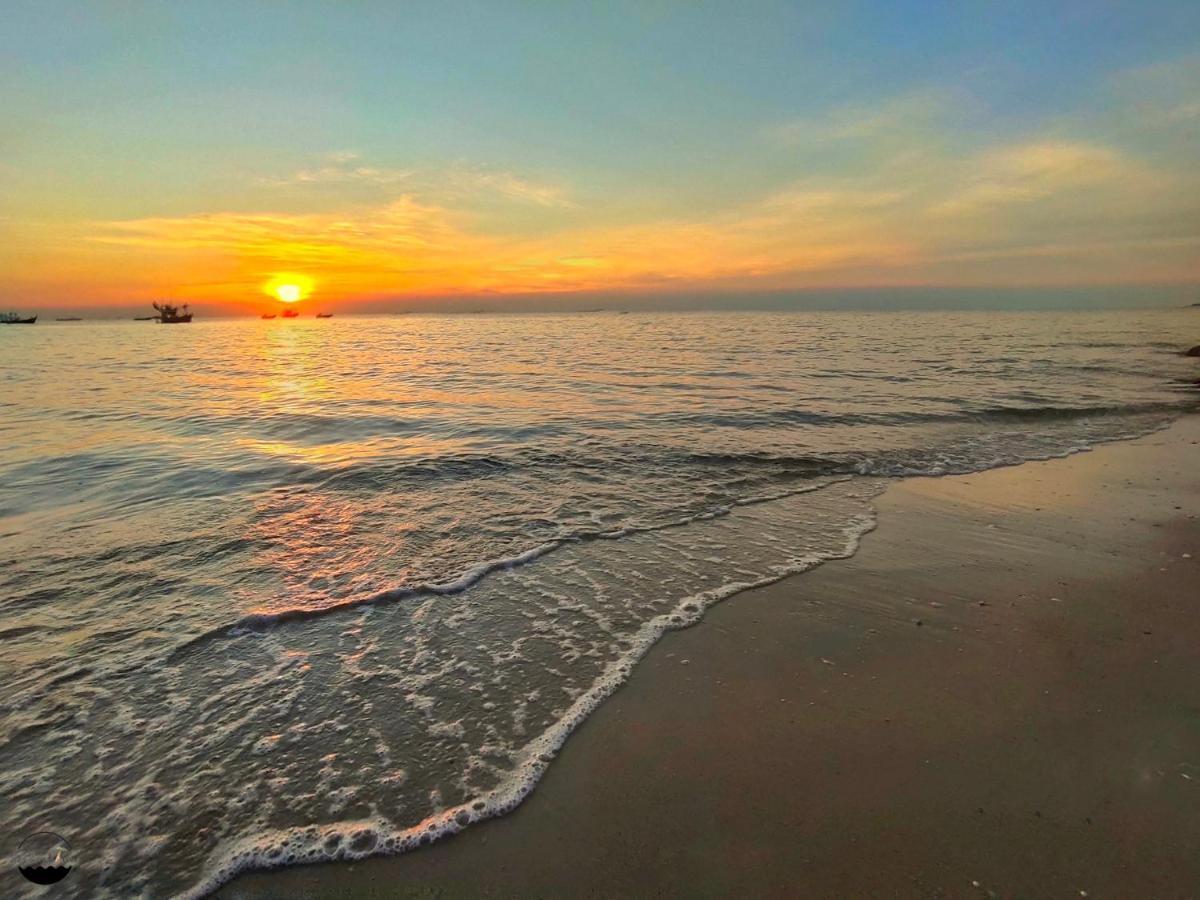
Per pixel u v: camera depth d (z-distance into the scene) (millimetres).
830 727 3395
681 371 23438
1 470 8875
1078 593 5043
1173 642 4242
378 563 5715
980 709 3531
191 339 53094
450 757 3197
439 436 11430
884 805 2826
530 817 2797
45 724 3422
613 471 9039
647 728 3412
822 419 13125
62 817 2791
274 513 7082
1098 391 17500
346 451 10141
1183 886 2389
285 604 4891
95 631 4441
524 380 20844
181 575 5402
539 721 3484
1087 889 2391
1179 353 30953
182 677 3904
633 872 2510
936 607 4836
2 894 2412
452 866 2551
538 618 4707
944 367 24297
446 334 59500
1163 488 8180
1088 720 3410
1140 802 2805
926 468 9297
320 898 2414
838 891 2406
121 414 13773
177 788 2977
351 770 3105
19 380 21016
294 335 59812
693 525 6832
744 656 4148
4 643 4254
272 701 3670
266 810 2848
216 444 10703
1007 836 2639
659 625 4586
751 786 2961
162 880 2482
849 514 7211
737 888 2426
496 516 7066
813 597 5035
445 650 4254
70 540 6176
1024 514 7156
